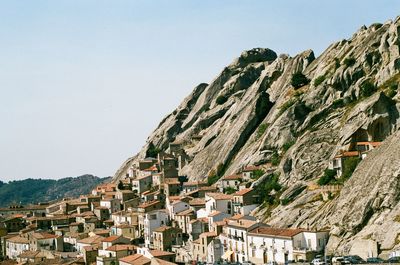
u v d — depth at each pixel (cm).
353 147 19788
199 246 19388
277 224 17775
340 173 18700
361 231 14638
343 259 12469
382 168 15438
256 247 16612
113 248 19200
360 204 15188
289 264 13425
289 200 19225
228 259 17912
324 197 17812
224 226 18850
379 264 11419
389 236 13725
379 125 19788
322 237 15350
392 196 14638
